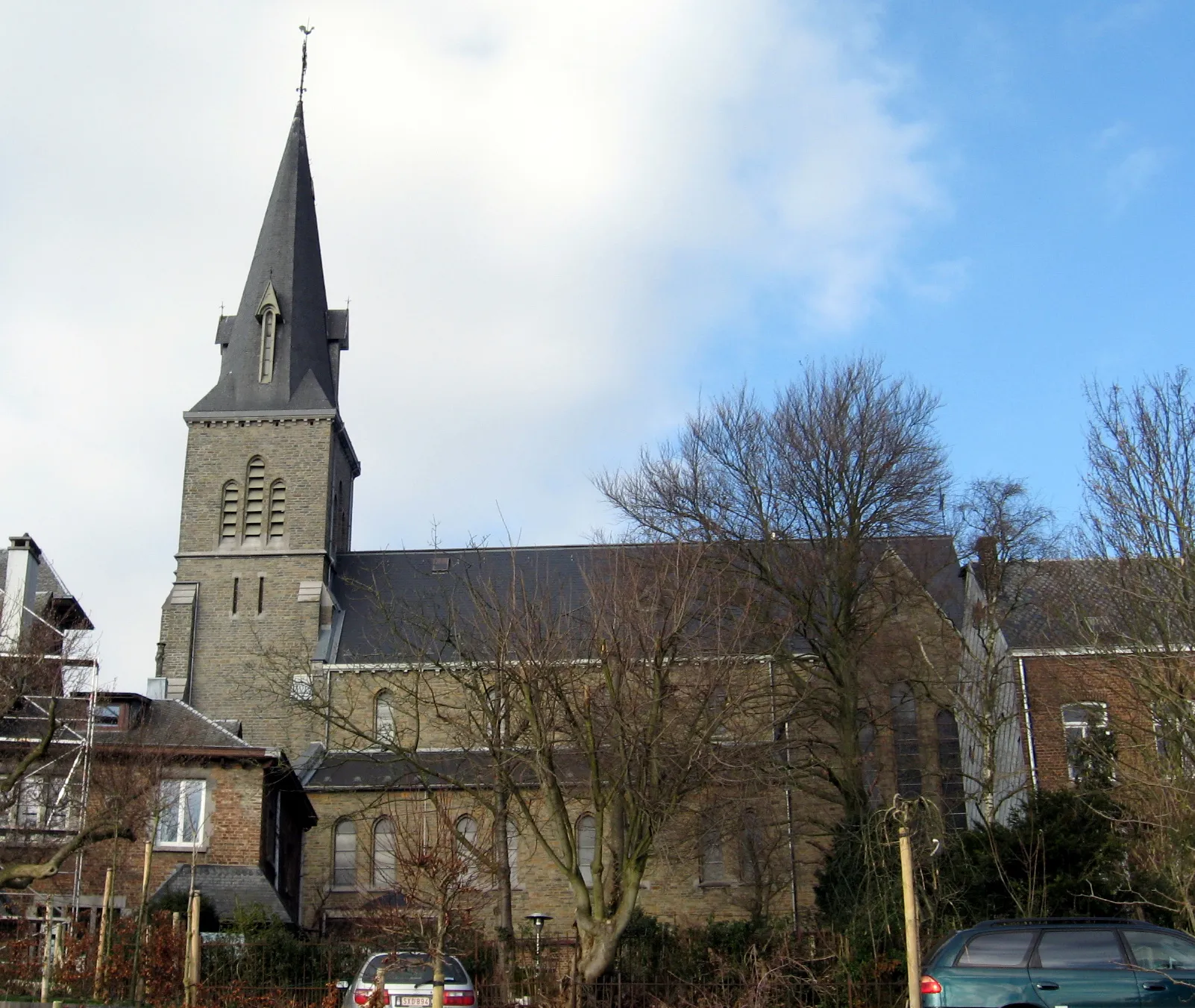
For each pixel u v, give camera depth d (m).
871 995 23.28
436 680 52.31
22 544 40.53
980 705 41.28
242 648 57.22
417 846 24.03
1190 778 24.31
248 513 59.69
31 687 35.44
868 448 42.56
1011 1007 18.91
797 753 45.31
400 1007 22.12
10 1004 22.05
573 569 57.97
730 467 43.41
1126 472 26.44
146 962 25.20
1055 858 27.08
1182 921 25.19
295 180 66.06
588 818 46.59
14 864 27.98
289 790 42.72
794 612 41.22
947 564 44.84
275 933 29.45
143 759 35.34
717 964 26.22
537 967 28.38
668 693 26.42
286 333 62.72
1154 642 25.94
